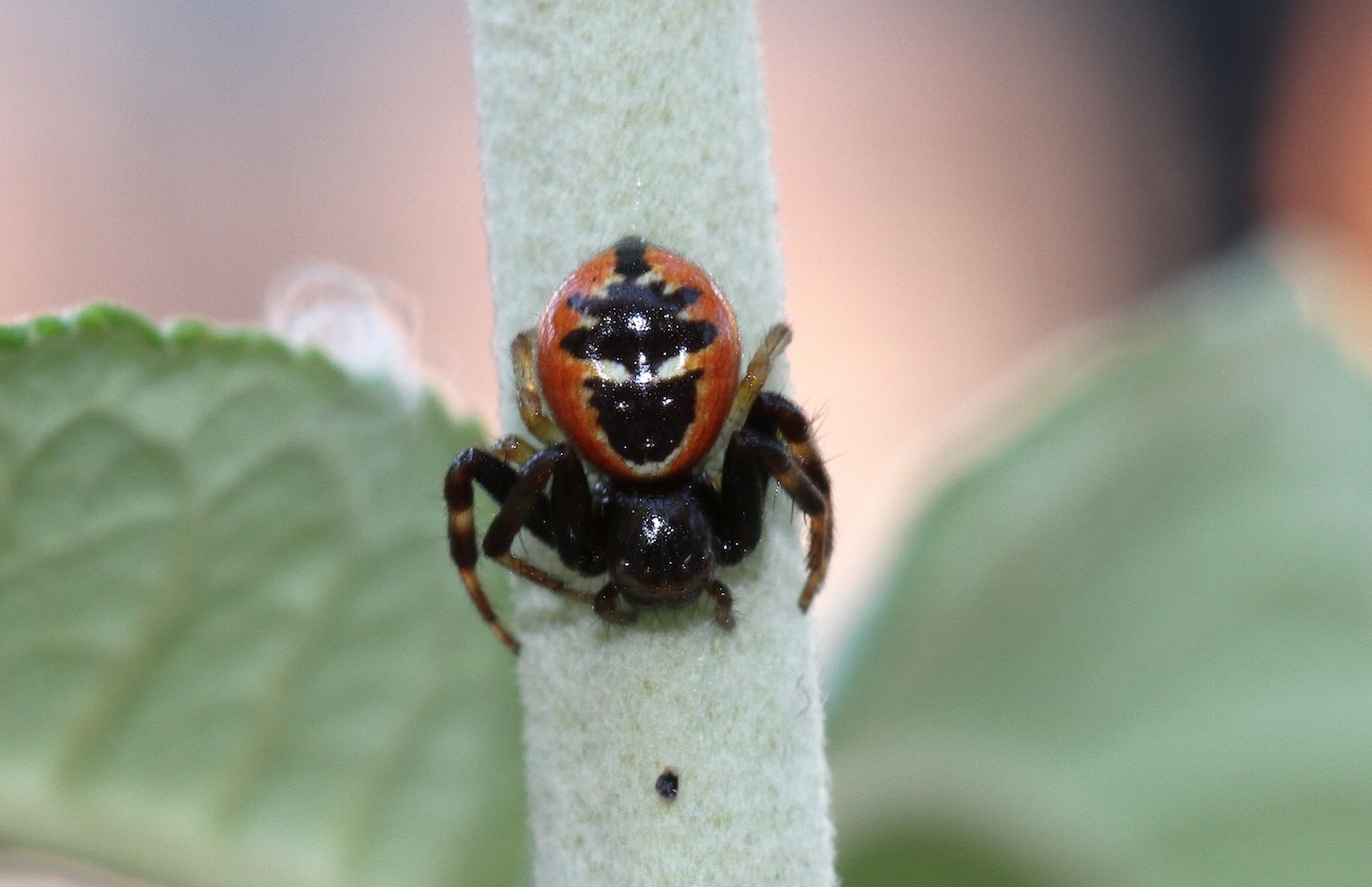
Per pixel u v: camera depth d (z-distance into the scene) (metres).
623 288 0.10
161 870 0.10
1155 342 0.11
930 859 0.11
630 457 0.10
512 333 0.10
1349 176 0.21
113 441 0.10
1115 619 0.11
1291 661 0.11
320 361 0.10
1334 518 0.11
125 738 0.10
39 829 0.10
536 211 0.10
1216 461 0.11
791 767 0.10
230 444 0.10
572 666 0.10
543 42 0.10
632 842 0.10
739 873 0.10
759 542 0.10
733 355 0.10
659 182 0.10
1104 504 0.11
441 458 0.10
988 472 0.11
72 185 0.21
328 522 0.10
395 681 0.10
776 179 0.10
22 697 0.10
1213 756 0.11
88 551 0.10
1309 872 0.11
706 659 0.10
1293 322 0.11
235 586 0.10
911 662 0.11
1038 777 0.11
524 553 0.11
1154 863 0.11
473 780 0.10
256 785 0.10
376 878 0.10
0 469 0.10
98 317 0.10
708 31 0.10
